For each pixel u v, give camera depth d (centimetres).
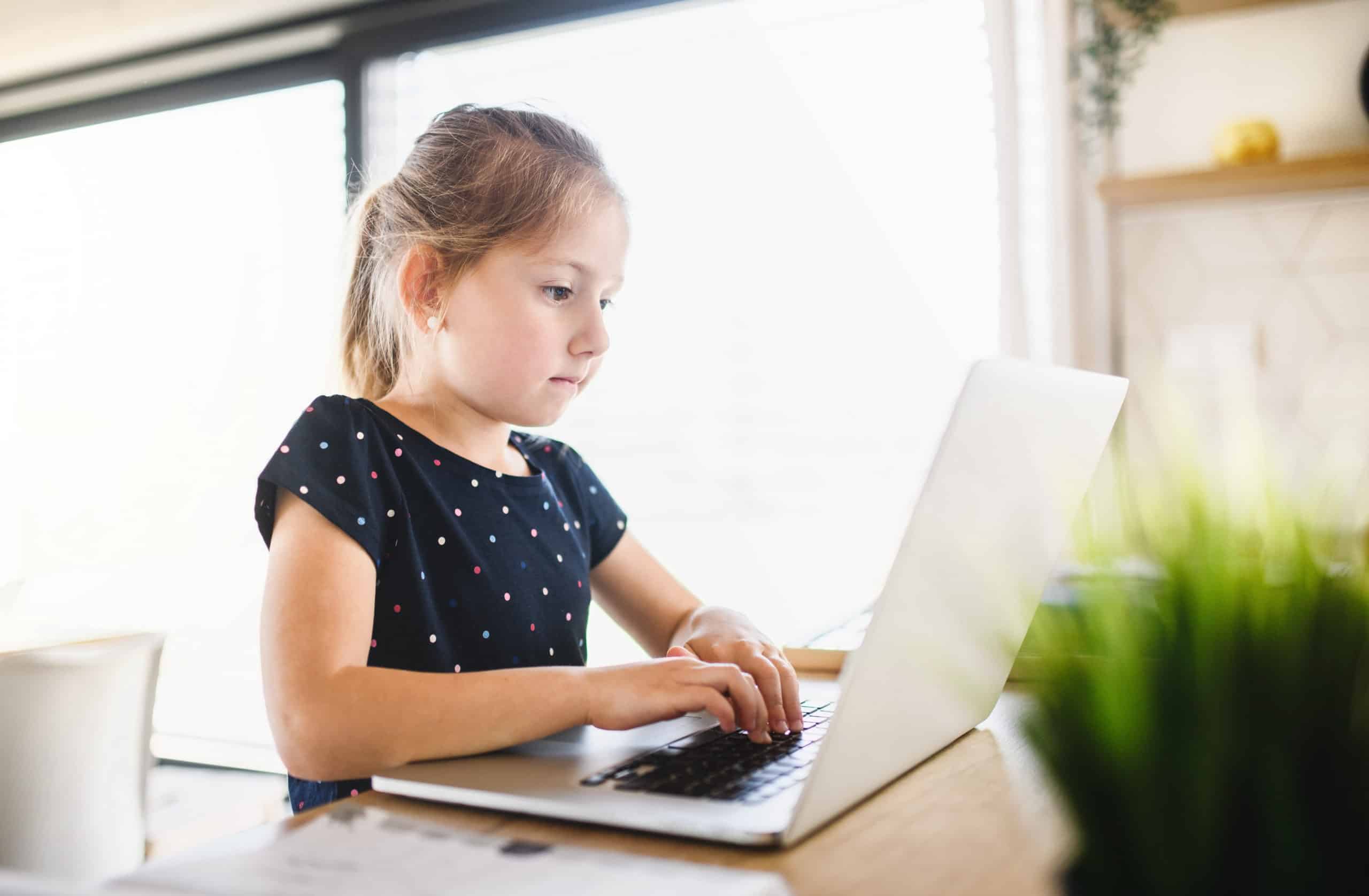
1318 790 32
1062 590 39
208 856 47
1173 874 33
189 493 289
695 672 69
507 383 92
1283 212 206
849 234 222
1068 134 208
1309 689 33
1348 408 202
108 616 295
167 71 290
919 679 56
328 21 265
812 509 228
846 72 222
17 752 95
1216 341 210
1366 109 199
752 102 230
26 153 319
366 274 108
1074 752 35
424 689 67
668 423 238
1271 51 207
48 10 273
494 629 96
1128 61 209
